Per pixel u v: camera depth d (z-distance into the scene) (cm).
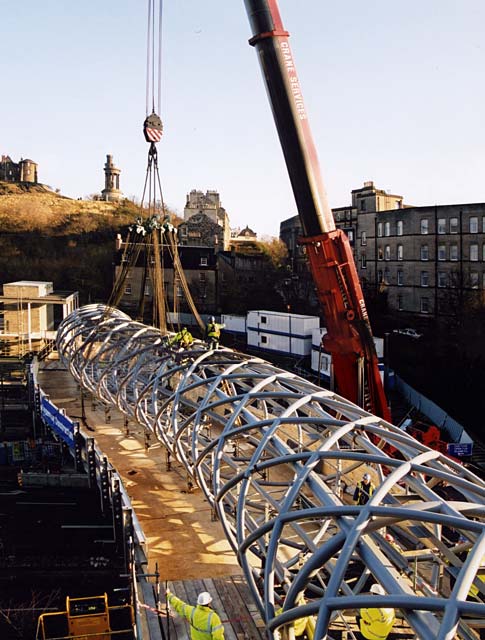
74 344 3628
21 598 2245
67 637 1889
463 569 770
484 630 1329
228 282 7238
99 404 3559
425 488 1045
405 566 1122
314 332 4678
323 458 1173
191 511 2102
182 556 1778
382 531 1452
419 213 5716
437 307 5606
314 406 1560
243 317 5919
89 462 2712
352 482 1681
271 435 1377
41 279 8669
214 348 2266
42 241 9712
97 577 2344
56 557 2472
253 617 1446
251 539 1169
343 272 2189
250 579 1192
